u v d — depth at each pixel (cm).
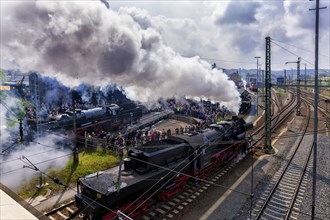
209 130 2166
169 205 1552
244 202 1596
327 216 1447
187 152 1786
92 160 2216
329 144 2777
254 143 2620
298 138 3005
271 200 1617
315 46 1206
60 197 1619
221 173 2075
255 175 2011
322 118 4169
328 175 1988
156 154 1507
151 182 1439
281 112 4662
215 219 1415
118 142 2505
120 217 894
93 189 1267
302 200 1619
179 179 1688
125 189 1291
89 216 1255
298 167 2148
